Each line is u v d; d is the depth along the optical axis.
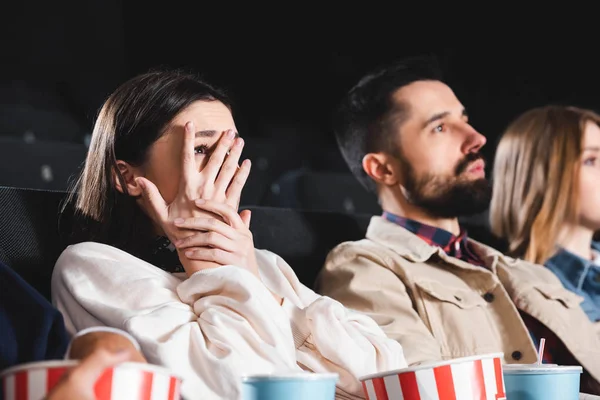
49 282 1.42
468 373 1.01
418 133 1.96
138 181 1.35
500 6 4.21
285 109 4.45
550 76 4.15
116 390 0.79
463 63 4.20
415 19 4.31
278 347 1.17
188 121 1.39
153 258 1.42
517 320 1.75
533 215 2.15
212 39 4.27
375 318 1.67
